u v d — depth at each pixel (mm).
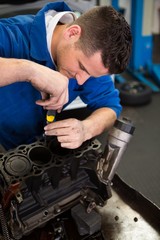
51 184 727
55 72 703
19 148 711
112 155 716
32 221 700
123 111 2154
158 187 1410
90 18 723
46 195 725
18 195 624
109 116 960
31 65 678
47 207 716
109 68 726
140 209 887
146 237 810
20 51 855
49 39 831
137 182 1454
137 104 2201
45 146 720
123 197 925
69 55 750
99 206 857
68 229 787
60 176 724
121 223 847
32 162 677
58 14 853
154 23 2926
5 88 909
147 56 2758
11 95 931
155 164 1594
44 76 678
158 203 1298
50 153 703
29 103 961
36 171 654
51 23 844
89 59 716
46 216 716
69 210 807
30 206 700
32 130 1035
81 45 718
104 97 1025
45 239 756
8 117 981
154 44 3088
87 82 989
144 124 1994
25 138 1018
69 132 713
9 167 658
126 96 2186
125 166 1576
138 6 2420
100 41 690
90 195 783
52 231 773
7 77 663
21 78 673
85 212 772
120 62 726
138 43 2615
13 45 845
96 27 701
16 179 632
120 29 705
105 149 725
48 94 717
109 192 768
